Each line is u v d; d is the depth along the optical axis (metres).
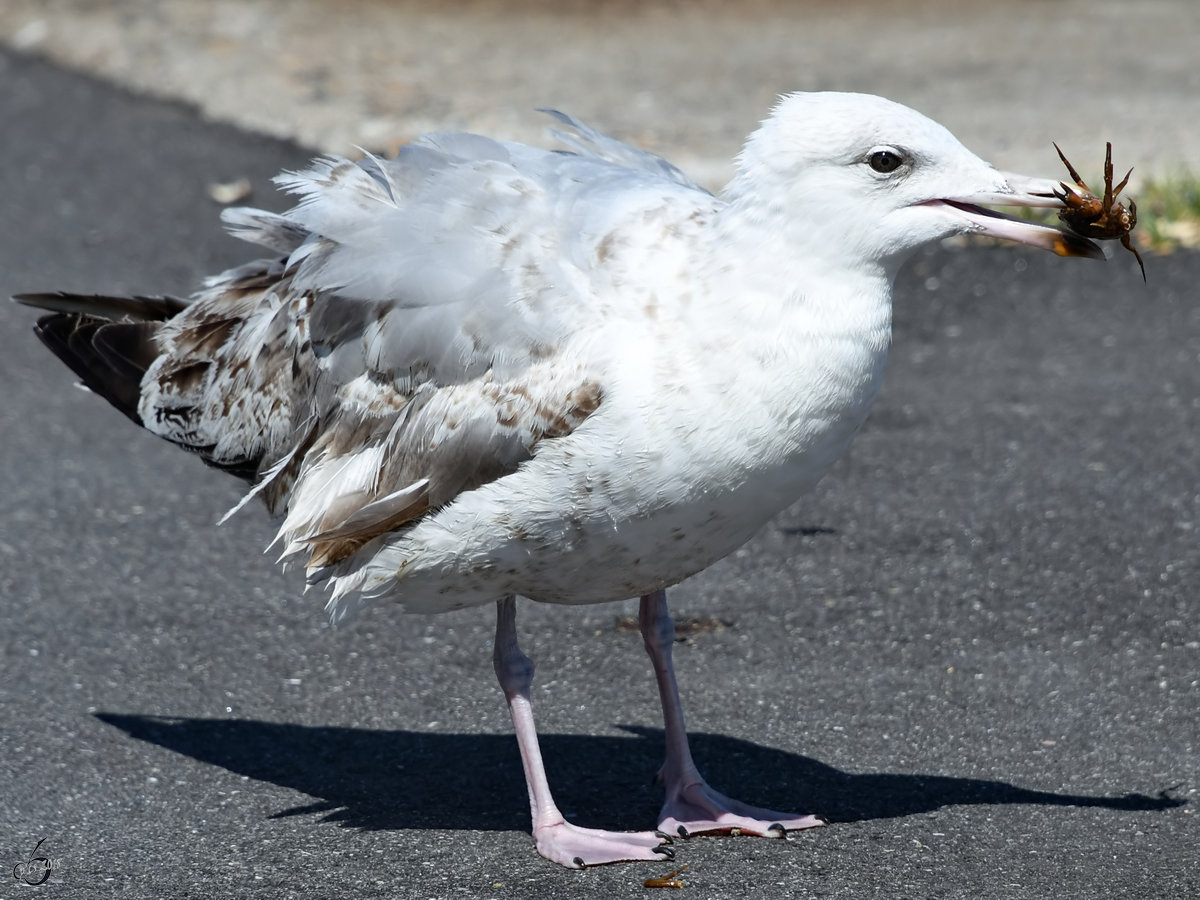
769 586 12.33
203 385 10.02
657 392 8.30
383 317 8.94
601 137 10.17
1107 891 8.24
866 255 8.36
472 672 11.24
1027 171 21.36
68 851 8.95
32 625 11.80
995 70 27.47
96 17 29.41
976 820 9.11
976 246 19.73
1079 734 10.08
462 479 8.65
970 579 12.29
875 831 9.04
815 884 8.45
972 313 18.03
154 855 8.91
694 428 8.30
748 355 8.30
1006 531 13.09
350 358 9.11
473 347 8.63
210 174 22.38
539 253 8.73
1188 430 14.89
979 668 10.96
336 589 9.14
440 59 28.11
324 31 29.61
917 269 19.19
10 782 9.71
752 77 27.16
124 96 25.77
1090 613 11.68
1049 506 13.52
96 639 11.62
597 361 8.40
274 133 23.92
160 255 19.80
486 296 8.64
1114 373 16.30
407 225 9.00
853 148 8.23
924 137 8.30
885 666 11.06
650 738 10.35
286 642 11.65
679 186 9.27
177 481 14.56
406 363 8.84
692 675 11.05
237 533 13.52
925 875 8.49
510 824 9.33
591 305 8.52
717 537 8.77
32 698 10.75
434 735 10.45
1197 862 8.53
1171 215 19.75
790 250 8.33
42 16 29.44
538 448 8.48
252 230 10.24
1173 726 10.12
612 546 8.66
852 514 13.55
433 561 8.84
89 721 10.48
